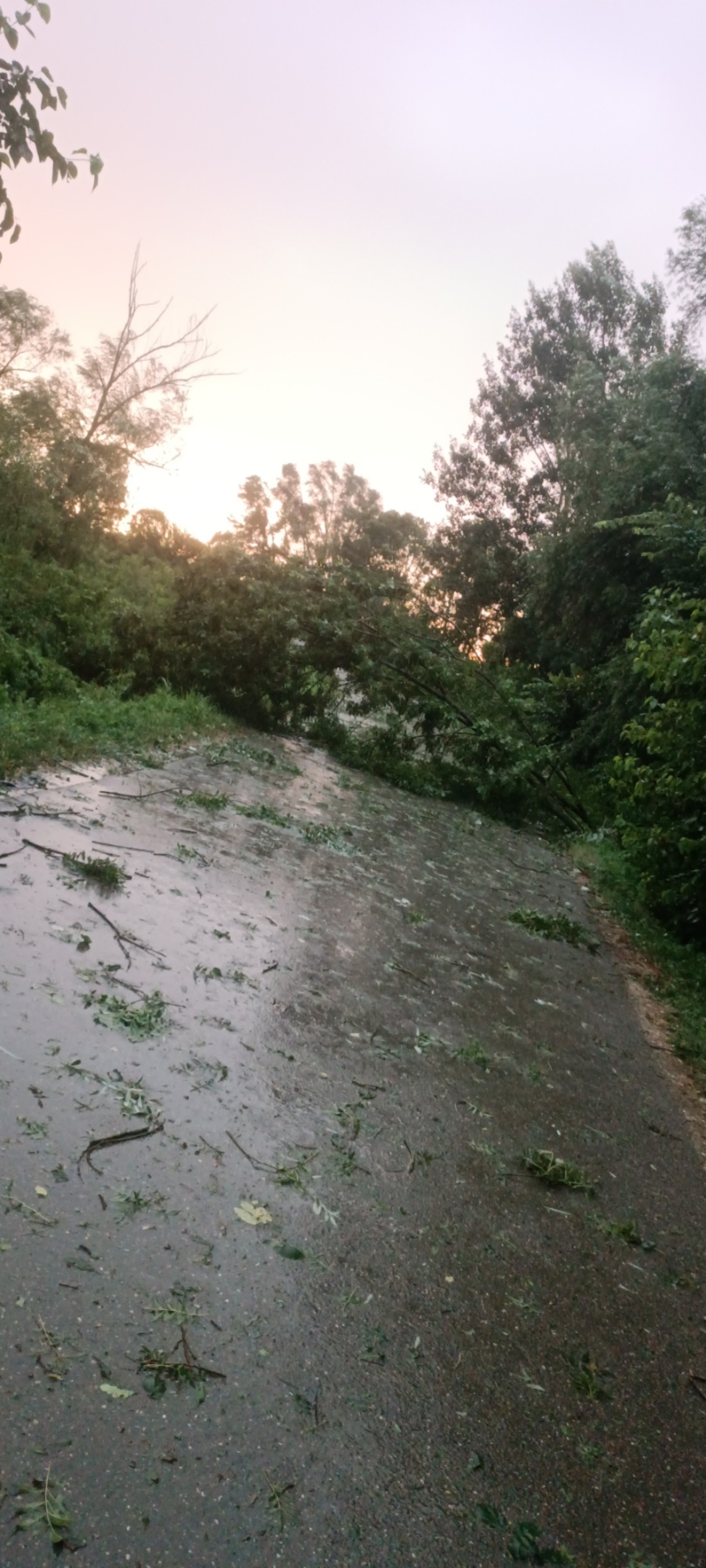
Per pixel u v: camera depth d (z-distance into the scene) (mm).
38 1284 2789
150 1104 3885
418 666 15906
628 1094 5719
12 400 19703
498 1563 2402
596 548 21062
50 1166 3307
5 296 19641
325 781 13344
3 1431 2311
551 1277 3670
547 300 40719
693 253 23391
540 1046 6043
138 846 7148
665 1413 3123
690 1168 4977
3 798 7168
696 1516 2744
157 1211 3275
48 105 4605
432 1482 2586
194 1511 2273
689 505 16281
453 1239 3717
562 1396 3055
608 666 19969
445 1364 3037
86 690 12586
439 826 12922
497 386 41938
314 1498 2414
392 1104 4629
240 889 7039
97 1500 2221
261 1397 2670
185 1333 2799
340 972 6125
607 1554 2529
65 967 4770
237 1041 4695
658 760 15141
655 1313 3643
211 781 10477
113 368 22766
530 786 15711
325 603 15781
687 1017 7578
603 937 9625
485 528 40781
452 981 6730
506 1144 4629
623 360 26703
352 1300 3189
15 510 18172
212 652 15609
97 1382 2533
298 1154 3930
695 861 9969
